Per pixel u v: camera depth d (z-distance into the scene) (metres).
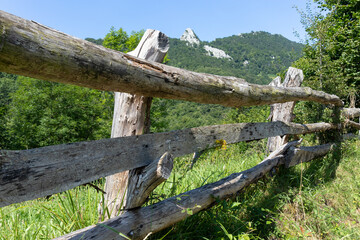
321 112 5.77
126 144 1.58
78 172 1.32
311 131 4.63
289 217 2.62
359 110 7.06
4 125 20.22
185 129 2.05
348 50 9.03
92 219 1.84
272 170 3.48
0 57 0.92
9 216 2.21
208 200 2.23
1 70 0.99
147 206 1.82
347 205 2.93
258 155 4.64
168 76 1.63
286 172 3.74
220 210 2.42
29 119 19.19
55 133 17.80
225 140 2.49
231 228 2.24
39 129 17.89
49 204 2.33
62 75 1.12
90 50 1.18
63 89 18.88
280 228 2.44
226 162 4.33
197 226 2.20
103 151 1.45
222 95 2.10
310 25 7.26
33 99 18.92
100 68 1.22
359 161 4.63
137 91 1.51
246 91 2.37
